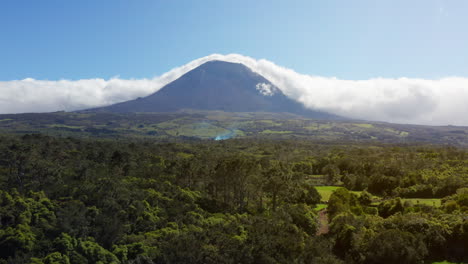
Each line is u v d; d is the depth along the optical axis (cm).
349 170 11406
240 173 7131
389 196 8381
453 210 5872
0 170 7038
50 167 7394
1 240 4644
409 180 8644
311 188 8006
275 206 7006
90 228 5053
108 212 5453
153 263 4272
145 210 5650
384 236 4669
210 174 8319
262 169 8388
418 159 11444
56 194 6097
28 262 4269
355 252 4809
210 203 6919
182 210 5941
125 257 4428
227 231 4912
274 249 4331
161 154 11394
